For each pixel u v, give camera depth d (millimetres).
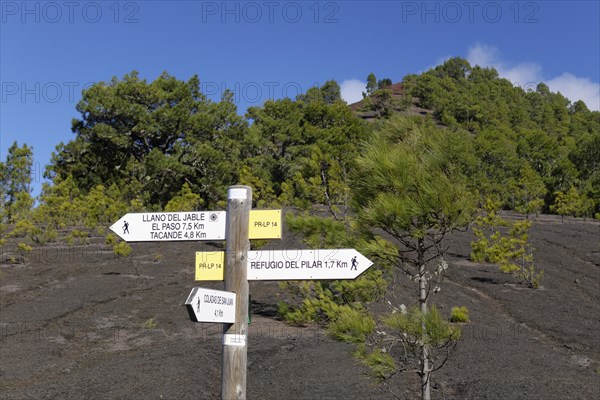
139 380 10078
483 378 10406
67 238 24406
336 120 54375
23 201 26859
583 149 66750
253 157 48312
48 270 20188
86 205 28094
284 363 11109
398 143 6258
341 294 12680
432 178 5812
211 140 44781
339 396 9234
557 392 9711
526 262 23172
